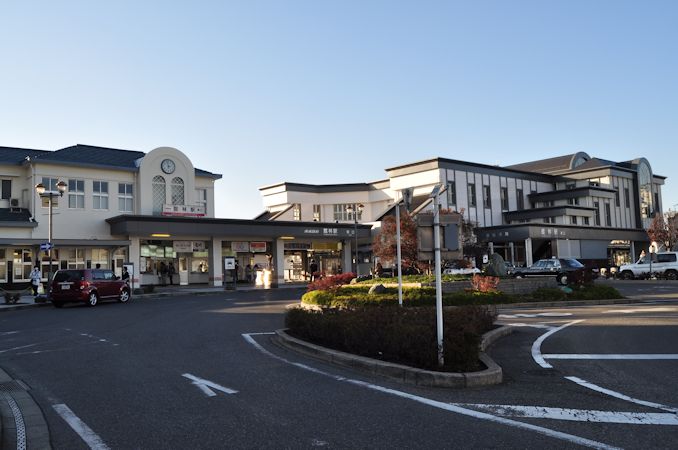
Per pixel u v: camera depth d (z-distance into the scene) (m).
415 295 17.81
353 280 24.86
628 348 10.39
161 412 6.64
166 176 37.44
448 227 8.54
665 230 50.00
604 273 43.12
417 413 6.30
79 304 25.86
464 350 8.09
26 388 8.16
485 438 5.40
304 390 7.55
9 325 17.05
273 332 13.76
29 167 33.31
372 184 53.72
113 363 9.93
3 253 31.28
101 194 35.00
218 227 36.47
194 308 21.62
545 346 10.95
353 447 5.22
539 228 44.97
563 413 6.24
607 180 55.78
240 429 5.88
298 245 42.88
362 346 9.40
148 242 35.78
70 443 5.65
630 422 5.87
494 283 20.59
